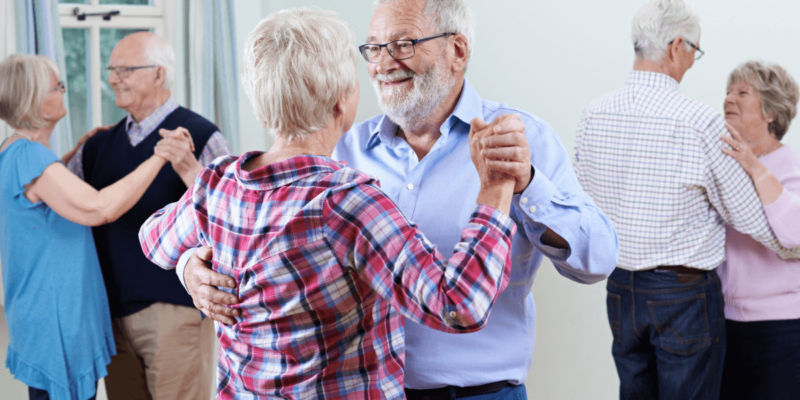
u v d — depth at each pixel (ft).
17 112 6.80
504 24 8.74
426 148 4.44
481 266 2.72
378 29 4.19
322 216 2.73
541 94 8.41
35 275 6.88
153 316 7.45
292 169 2.88
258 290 2.91
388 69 4.15
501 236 2.86
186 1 10.70
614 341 7.52
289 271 2.80
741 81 6.33
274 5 11.69
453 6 4.16
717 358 6.68
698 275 6.66
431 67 4.12
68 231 7.02
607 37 7.62
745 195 6.22
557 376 8.50
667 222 6.68
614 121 6.94
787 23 6.01
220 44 10.89
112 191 6.90
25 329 6.96
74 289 6.98
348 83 3.10
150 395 7.86
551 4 8.17
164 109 7.68
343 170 2.86
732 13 6.39
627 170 6.86
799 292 6.23
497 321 4.11
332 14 3.18
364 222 2.74
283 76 2.91
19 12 8.34
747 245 6.53
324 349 2.88
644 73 6.77
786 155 6.05
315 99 2.97
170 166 7.42
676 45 6.60
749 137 6.33
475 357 4.04
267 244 2.83
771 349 6.47
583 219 3.68
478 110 4.34
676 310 6.74
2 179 6.83
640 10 6.82
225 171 3.21
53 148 8.79
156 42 7.58
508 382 4.18
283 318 2.89
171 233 3.43
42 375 6.97
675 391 6.86
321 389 2.89
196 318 7.61
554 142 4.22
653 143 6.63
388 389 3.05
